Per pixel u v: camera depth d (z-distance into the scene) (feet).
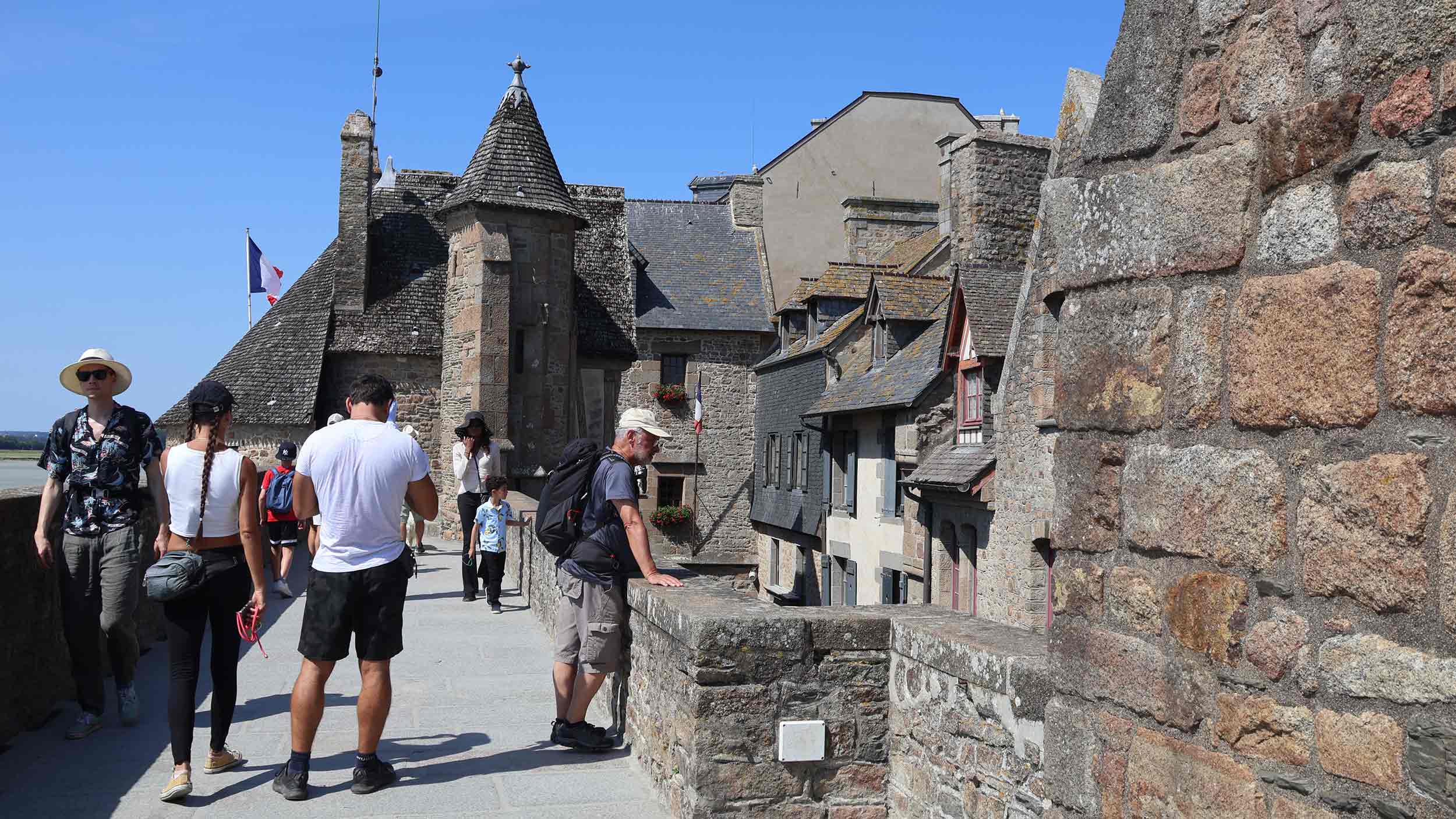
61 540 23.40
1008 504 56.18
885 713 16.14
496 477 40.70
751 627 15.78
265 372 95.81
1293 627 8.87
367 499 18.25
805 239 129.39
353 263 99.55
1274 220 9.15
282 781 18.19
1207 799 9.66
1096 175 11.39
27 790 18.49
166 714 23.77
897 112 130.82
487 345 87.04
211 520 18.85
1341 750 8.42
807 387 100.27
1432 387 7.77
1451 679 7.59
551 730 22.67
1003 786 13.25
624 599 20.88
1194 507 9.87
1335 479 8.50
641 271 121.90
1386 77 8.20
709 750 15.62
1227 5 9.73
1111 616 10.96
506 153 90.17
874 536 82.84
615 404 106.83
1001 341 65.57
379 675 18.44
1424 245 7.86
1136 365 10.66
